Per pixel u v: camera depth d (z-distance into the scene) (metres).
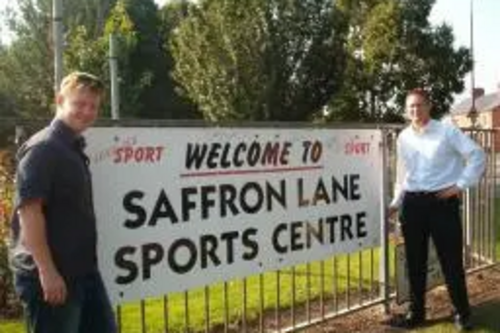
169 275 5.46
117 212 5.12
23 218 3.83
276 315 6.73
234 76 36.38
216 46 36.78
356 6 35.91
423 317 7.01
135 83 43.50
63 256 3.97
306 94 36.53
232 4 36.16
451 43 34.44
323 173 6.65
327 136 6.65
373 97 35.12
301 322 6.88
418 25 33.78
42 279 3.85
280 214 6.25
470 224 8.73
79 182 4.00
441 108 34.56
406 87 34.12
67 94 4.06
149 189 5.29
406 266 7.34
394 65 34.25
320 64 36.38
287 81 36.34
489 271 9.11
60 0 11.23
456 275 6.75
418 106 6.67
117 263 5.14
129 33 27.14
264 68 36.12
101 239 5.04
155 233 5.35
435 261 7.78
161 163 5.36
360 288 7.39
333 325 6.96
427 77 34.09
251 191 6.00
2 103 34.34
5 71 34.62
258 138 6.02
